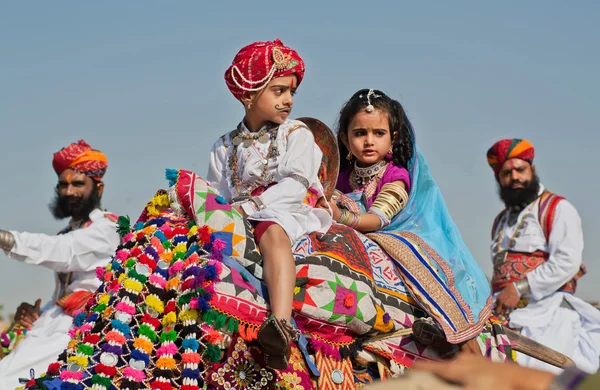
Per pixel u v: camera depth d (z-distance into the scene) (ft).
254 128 15.64
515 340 16.99
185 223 14.17
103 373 12.51
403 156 17.93
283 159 15.10
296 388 13.48
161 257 13.67
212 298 13.06
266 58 15.12
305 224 14.52
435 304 15.30
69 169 28.04
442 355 15.33
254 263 13.79
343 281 14.23
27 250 25.72
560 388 4.29
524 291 28.96
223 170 15.90
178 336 13.19
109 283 13.91
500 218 31.30
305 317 13.94
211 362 13.11
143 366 12.75
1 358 26.61
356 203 17.28
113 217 27.86
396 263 15.79
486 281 17.46
